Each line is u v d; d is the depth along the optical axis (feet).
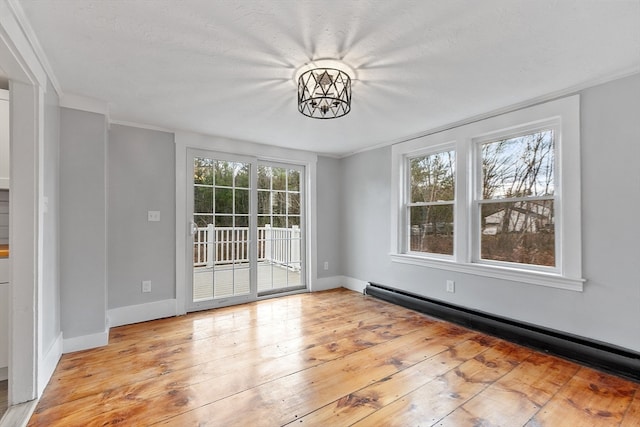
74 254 7.98
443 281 10.80
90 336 8.18
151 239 10.55
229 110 9.04
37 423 5.22
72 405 5.71
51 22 4.98
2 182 6.96
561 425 5.17
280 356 7.74
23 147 5.85
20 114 5.83
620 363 6.68
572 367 7.16
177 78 7.01
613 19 4.95
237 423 5.23
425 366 7.21
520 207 9.00
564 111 7.79
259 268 13.48
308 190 14.73
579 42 5.64
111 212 9.85
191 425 5.18
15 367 5.72
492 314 9.34
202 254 11.74
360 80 7.09
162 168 10.80
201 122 10.19
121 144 10.05
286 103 8.49
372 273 13.80
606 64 6.47
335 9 4.68
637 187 6.72
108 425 5.17
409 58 6.14
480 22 5.02
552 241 8.31
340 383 6.48
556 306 7.98
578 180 7.55
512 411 5.54
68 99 7.87
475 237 10.07
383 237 13.25
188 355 7.79
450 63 6.36
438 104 8.64
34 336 5.88
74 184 7.97
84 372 6.91
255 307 12.01
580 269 7.51
